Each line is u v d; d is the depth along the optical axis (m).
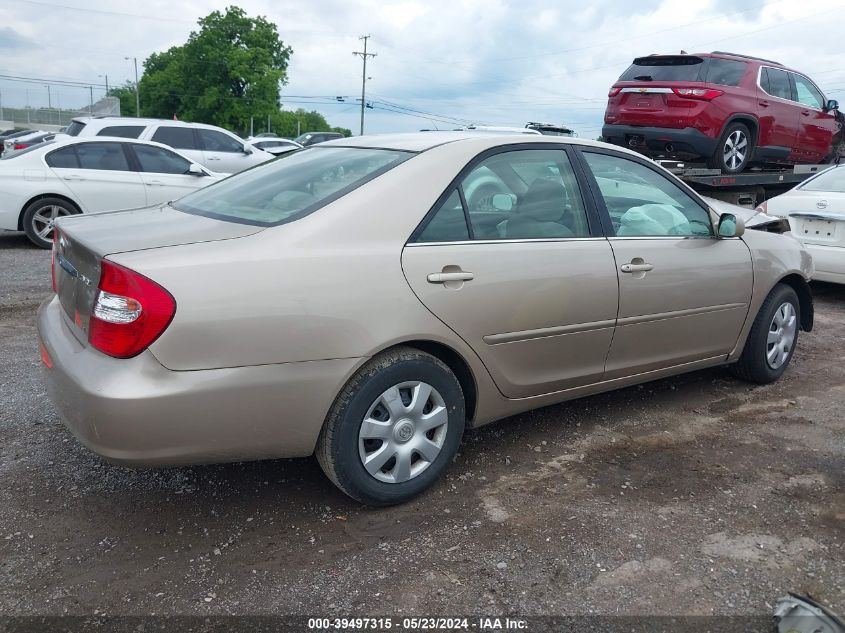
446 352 3.25
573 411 4.36
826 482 3.50
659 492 3.37
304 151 3.92
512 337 3.36
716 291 4.24
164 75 70.12
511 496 3.30
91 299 2.67
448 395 3.22
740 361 4.79
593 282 3.60
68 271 2.97
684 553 2.88
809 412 4.43
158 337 2.53
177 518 3.05
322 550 2.85
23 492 3.21
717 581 2.71
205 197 3.57
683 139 9.14
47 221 9.52
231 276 2.65
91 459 3.53
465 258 3.17
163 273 2.56
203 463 2.73
